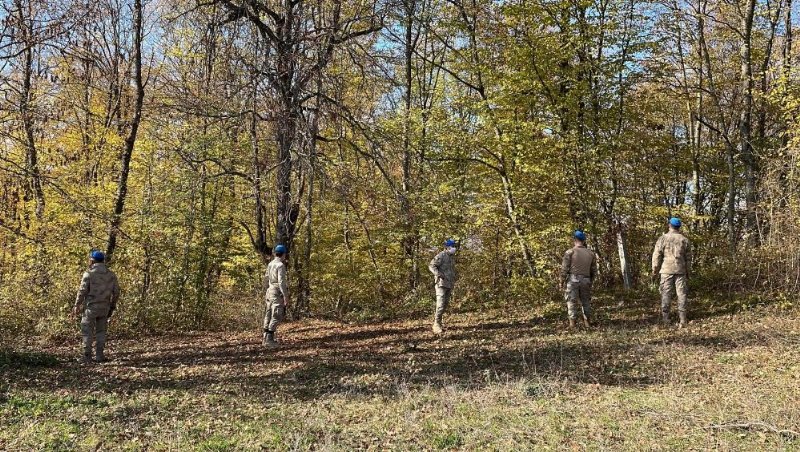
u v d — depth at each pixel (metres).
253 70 10.79
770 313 10.62
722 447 4.78
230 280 17.61
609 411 6.00
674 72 16.84
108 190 15.25
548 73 13.84
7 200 15.20
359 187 12.27
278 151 11.48
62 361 9.82
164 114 12.39
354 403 6.79
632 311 12.25
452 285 11.87
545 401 6.52
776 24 15.84
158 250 15.01
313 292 17.61
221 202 16.30
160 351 11.20
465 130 15.48
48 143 15.34
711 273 13.34
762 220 13.60
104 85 15.27
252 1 11.37
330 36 11.23
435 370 8.43
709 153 17.83
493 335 11.02
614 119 13.91
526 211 14.65
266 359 9.75
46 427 5.84
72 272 13.84
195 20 11.68
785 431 4.96
